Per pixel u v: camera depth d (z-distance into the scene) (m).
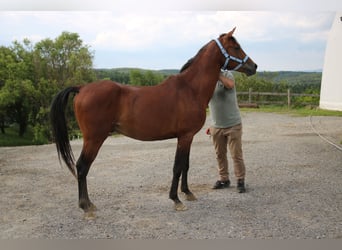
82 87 3.84
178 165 3.97
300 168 5.89
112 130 3.90
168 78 4.05
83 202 3.74
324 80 17.25
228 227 3.45
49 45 20.39
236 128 4.45
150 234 3.31
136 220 3.67
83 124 3.71
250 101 19.70
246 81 21.25
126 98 3.81
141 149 8.21
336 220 3.59
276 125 11.62
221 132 4.55
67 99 3.79
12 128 23.95
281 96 20.00
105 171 5.96
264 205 4.08
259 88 20.95
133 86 3.98
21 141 19.59
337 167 5.91
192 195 4.30
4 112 20.09
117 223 3.59
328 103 16.95
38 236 3.30
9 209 4.07
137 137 3.96
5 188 4.98
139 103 3.81
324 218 3.64
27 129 23.27
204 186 4.93
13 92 18.70
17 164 6.71
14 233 3.37
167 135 3.98
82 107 3.67
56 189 4.92
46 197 4.54
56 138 3.74
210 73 4.11
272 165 6.14
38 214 3.90
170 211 3.93
